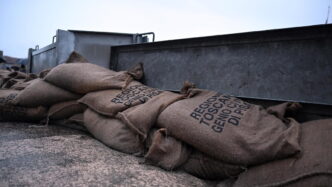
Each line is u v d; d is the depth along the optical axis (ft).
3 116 8.00
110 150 5.68
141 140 5.43
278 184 3.55
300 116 5.67
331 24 5.22
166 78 8.89
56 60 12.57
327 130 4.00
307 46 5.61
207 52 7.61
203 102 5.48
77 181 3.80
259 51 6.40
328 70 5.31
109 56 12.56
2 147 5.18
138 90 6.99
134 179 4.10
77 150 5.41
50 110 8.06
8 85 10.88
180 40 8.39
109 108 6.30
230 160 4.19
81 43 12.97
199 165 4.70
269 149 3.92
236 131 4.41
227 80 7.05
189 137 4.69
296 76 5.75
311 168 3.35
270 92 6.15
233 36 6.89
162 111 5.52
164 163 4.76
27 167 4.18
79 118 7.80
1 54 29.37
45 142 5.85
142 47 10.00
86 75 7.49
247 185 3.86
